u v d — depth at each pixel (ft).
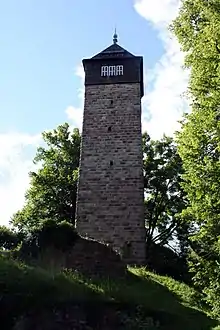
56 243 64.44
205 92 51.78
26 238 66.08
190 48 56.03
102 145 94.63
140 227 87.20
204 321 59.16
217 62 48.75
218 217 49.26
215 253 52.47
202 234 50.55
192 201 51.83
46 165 131.64
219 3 49.75
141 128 95.40
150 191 132.05
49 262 61.46
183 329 54.34
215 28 48.44
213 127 49.11
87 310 47.88
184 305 64.28
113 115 96.94
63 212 125.39
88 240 68.44
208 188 49.60
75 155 132.16
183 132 53.88
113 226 87.92
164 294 67.51
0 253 59.16
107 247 70.03
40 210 125.08
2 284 44.21
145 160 133.49
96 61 102.37
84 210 89.81
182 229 123.95
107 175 92.07
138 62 101.35
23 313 43.32
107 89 99.45
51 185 127.13
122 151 93.71
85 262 65.98
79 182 92.12
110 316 49.37
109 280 63.72
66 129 136.05
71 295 48.01
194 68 52.42
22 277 46.75
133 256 85.30
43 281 47.62
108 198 90.17
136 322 51.03
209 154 51.06
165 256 122.72
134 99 97.86
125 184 90.94
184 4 57.52
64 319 45.47
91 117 97.40
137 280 71.31
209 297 49.24
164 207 129.70
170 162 132.98
